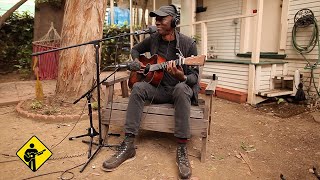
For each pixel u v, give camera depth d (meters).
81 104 3.94
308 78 4.91
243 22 6.11
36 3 7.63
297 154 2.79
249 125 3.72
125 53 8.48
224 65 5.52
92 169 2.31
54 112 3.65
